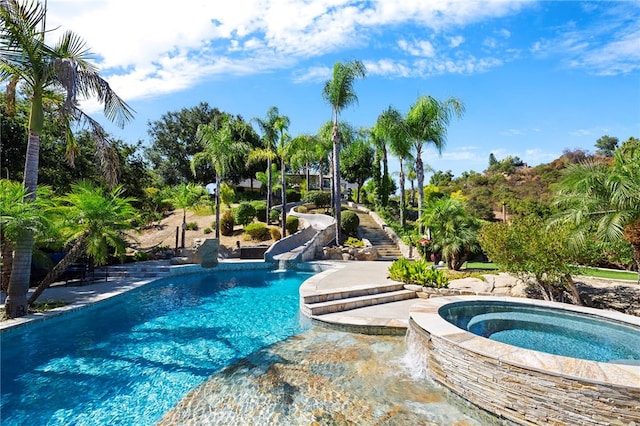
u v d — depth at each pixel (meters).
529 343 5.98
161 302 10.76
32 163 8.20
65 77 7.34
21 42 7.77
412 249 20.52
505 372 4.33
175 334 7.68
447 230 14.50
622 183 7.67
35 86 8.25
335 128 22.84
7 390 5.06
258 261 18.61
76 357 6.33
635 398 3.53
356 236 24.58
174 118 48.00
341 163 42.47
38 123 8.30
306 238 23.55
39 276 12.07
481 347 4.78
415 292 10.66
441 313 7.15
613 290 9.25
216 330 7.98
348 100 22.92
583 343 5.98
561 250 8.47
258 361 6.18
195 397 4.88
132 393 4.99
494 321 7.08
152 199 29.64
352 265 16.62
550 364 4.17
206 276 15.79
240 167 44.75
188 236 25.33
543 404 4.01
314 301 9.18
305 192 40.66
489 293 10.03
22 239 8.03
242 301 10.93
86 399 4.82
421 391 5.11
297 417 4.37
